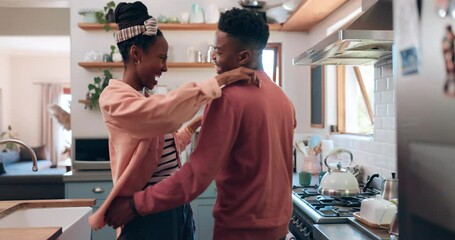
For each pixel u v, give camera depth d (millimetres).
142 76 1267
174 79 3822
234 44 1089
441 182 588
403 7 652
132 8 1236
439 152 583
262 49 1146
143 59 1245
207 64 3613
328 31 3307
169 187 1028
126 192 1168
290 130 1209
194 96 1021
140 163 1188
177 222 1346
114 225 1125
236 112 1028
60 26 5777
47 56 8781
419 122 623
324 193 2164
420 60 610
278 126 1139
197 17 3645
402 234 677
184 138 1546
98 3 3801
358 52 2223
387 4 1966
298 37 3883
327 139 3334
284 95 1209
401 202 676
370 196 2191
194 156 1037
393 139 2283
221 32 1104
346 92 3387
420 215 634
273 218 1104
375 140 2512
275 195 1120
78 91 3760
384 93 2408
